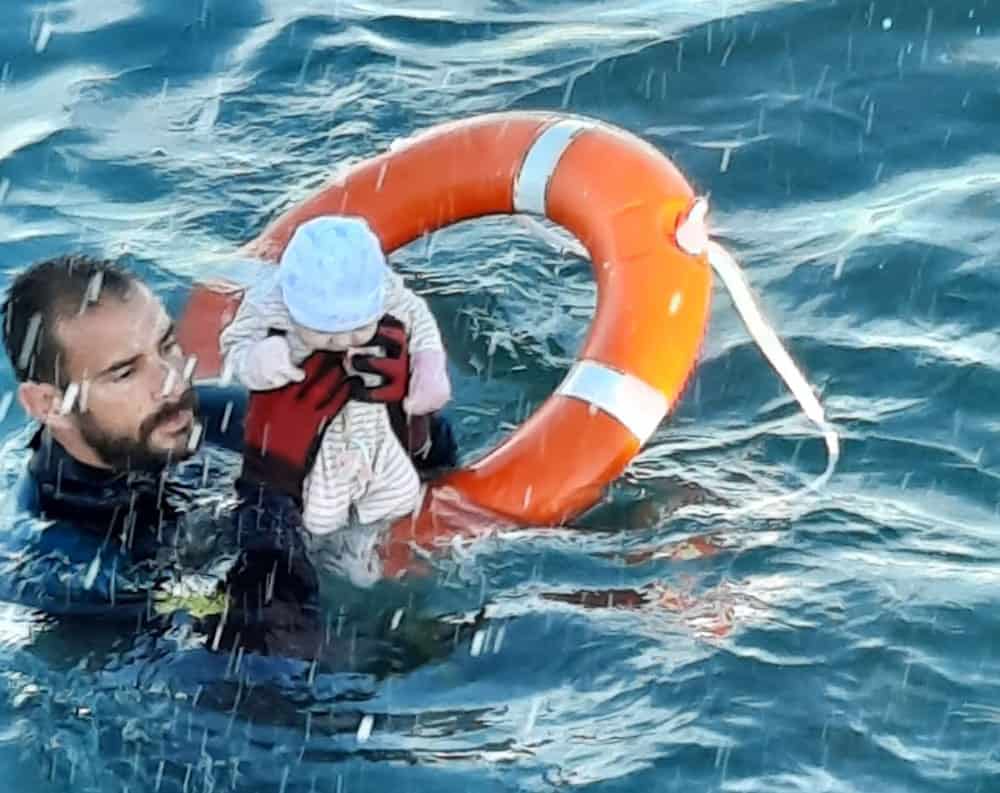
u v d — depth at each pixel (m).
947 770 4.07
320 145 6.87
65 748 4.18
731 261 5.16
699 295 5.06
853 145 6.83
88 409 4.49
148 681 4.34
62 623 4.49
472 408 5.42
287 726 4.22
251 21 7.61
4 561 4.62
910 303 5.94
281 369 4.50
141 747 4.18
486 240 6.19
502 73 7.27
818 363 5.64
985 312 5.87
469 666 4.36
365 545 4.61
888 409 5.41
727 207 6.55
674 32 7.44
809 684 4.28
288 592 4.52
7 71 7.36
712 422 5.37
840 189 6.62
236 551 4.57
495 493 4.76
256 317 4.56
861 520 4.89
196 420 4.64
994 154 6.74
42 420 4.56
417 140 5.46
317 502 4.57
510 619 4.47
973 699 4.25
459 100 7.12
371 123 6.98
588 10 7.69
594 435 4.83
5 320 4.53
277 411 4.56
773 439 5.27
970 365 5.58
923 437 5.28
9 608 4.53
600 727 4.18
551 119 5.41
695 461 5.15
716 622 4.46
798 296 6.00
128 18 7.62
